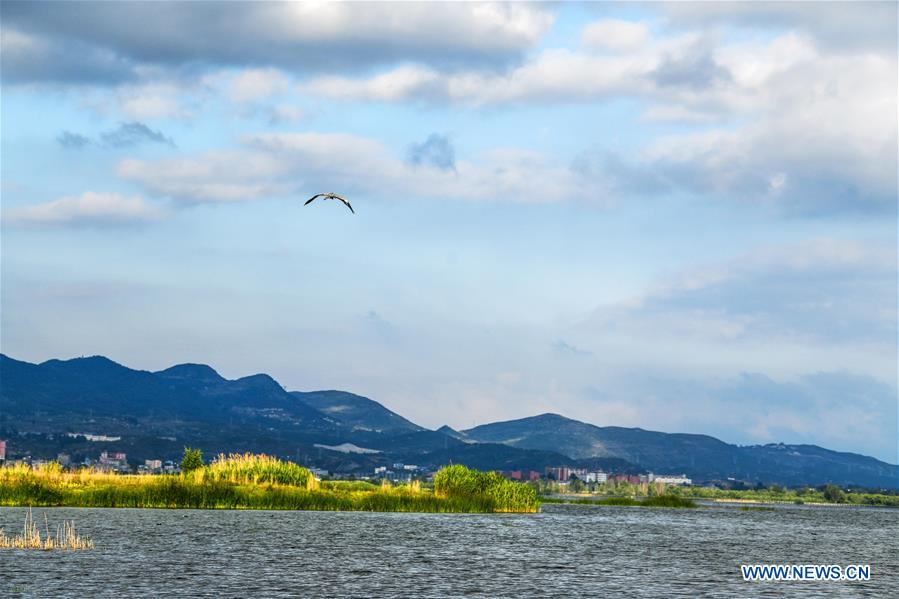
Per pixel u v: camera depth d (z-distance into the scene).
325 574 66.56
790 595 63.75
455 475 142.12
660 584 66.81
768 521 170.62
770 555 93.06
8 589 55.91
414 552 81.56
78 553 71.56
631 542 101.44
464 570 70.88
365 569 69.69
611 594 61.41
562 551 87.50
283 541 86.12
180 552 74.75
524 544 92.81
